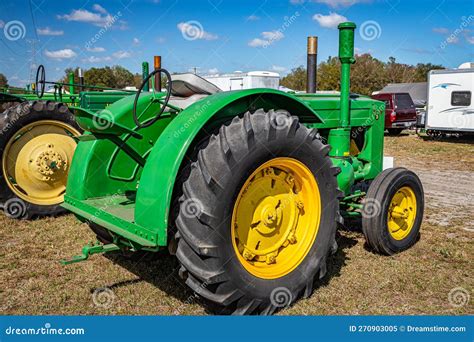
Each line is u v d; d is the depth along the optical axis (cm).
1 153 513
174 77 350
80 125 282
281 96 294
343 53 389
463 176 882
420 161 1094
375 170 471
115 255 405
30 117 524
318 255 314
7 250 423
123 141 320
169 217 264
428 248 434
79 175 346
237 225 283
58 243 444
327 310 309
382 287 346
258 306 285
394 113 1781
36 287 343
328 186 316
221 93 286
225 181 257
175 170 258
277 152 281
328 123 400
